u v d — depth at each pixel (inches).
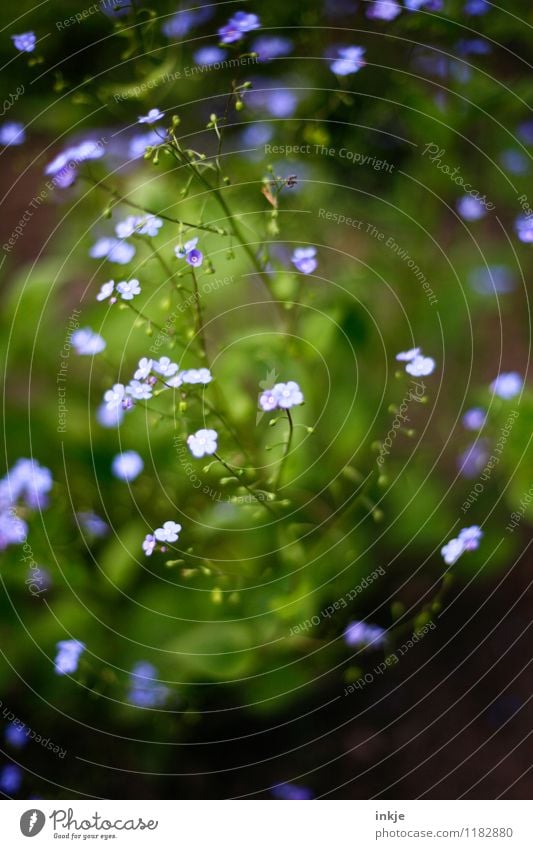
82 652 16.6
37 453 17.2
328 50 18.5
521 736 17.3
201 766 17.3
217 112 18.9
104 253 15.8
